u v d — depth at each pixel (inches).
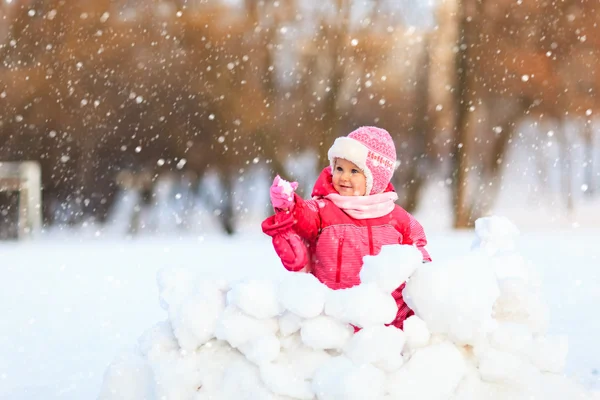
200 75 1079.0
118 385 142.4
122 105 1080.8
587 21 1095.0
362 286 130.6
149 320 315.0
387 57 1109.7
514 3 1093.1
